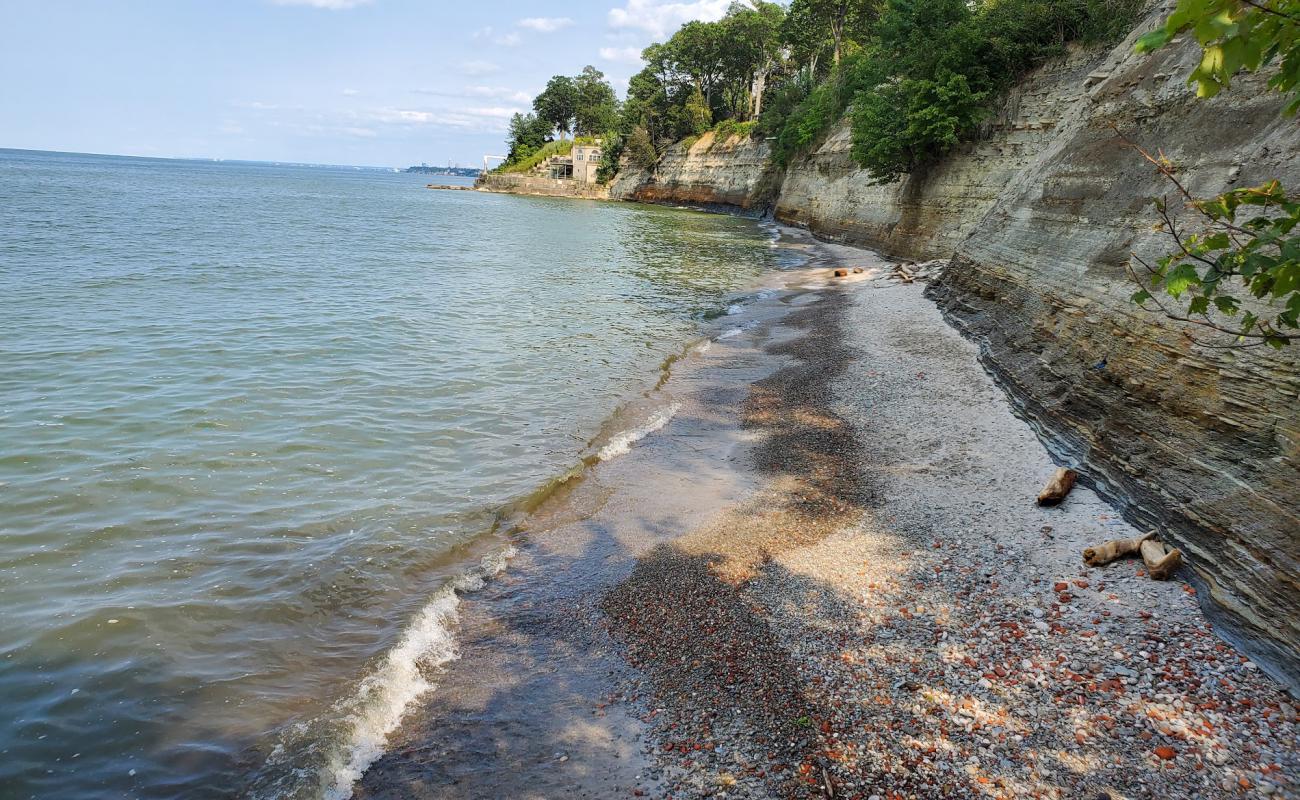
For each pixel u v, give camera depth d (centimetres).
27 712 602
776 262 3862
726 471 1173
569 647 734
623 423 1377
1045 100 2897
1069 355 1257
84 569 802
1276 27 299
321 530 927
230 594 782
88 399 1303
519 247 4388
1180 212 1124
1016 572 813
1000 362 1552
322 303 2305
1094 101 1722
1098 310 1213
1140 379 995
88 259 2875
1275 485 707
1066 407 1173
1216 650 662
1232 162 1073
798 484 1108
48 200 5697
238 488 1020
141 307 2072
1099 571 805
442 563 883
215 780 553
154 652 684
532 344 1928
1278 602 644
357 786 561
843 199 4947
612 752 590
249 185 11888
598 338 2030
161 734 592
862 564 854
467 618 784
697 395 1548
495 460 1184
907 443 1234
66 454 1073
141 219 4747
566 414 1412
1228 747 549
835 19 6625
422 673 693
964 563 841
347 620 761
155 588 779
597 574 870
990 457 1152
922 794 523
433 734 616
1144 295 445
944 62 3155
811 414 1412
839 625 734
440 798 548
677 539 948
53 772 549
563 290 2833
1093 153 1572
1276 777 520
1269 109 1061
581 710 642
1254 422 771
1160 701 599
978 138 3216
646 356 1852
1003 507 980
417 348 1819
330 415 1321
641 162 10481
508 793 552
